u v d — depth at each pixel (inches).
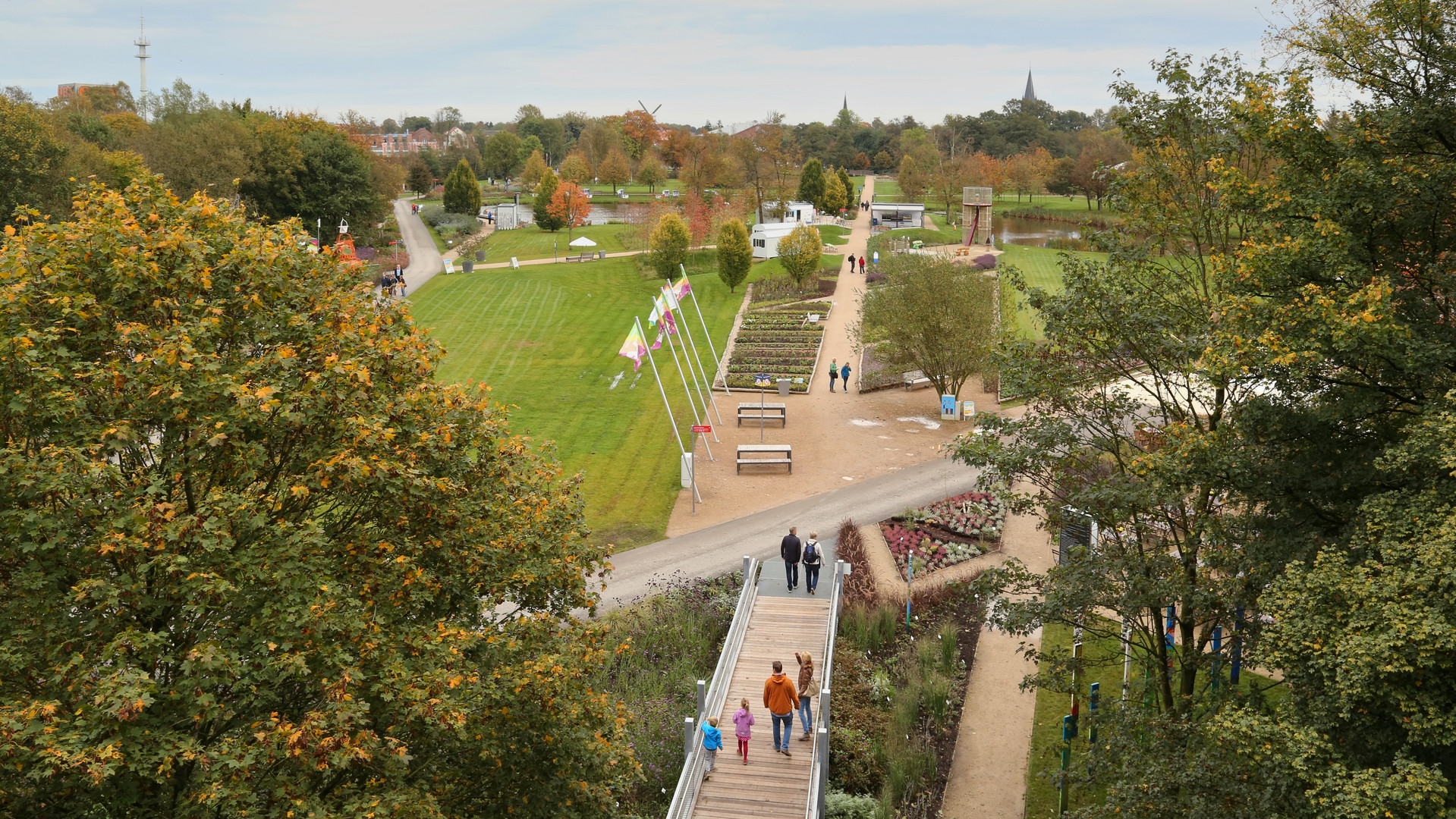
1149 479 575.5
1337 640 418.9
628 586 1048.2
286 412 439.2
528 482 631.8
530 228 4313.5
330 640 448.5
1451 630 381.7
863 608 971.9
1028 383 673.0
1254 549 553.3
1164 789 500.7
